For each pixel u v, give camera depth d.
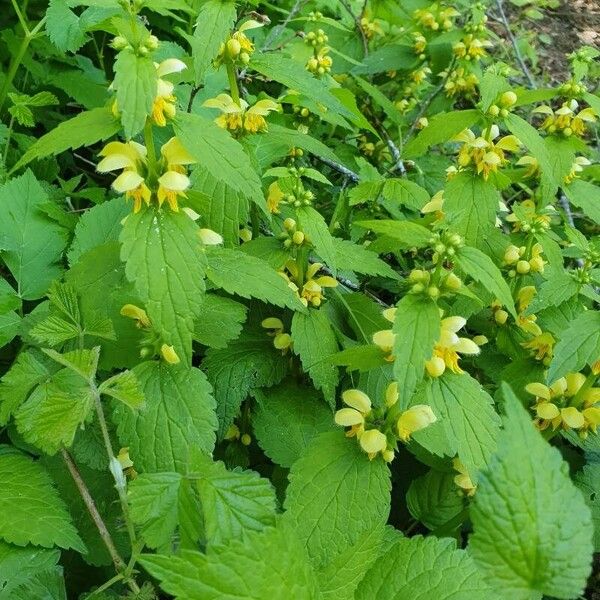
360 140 0.53
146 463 0.24
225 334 0.28
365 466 0.24
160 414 0.24
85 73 0.49
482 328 0.35
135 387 0.21
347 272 0.37
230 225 0.29
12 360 0.32
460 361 0.36
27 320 0.29
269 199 0.33
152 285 0.22
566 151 0.35
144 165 0.23
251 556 0.14
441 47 0.54
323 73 0.43
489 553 0.10
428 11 0.56
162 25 0.51
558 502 0.10
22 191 0.32
